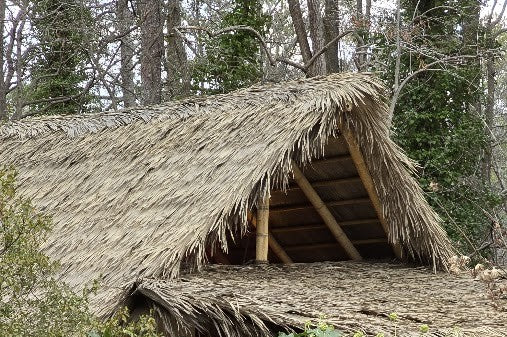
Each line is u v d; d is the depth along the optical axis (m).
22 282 5.46
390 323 5.73
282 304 5.99
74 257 7.67
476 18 18.81
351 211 9.27
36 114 21.12
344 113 8.00
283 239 10.05
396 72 15.19
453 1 18.28
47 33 19.56
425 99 17.38
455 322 6.08
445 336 5.57
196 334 6.97
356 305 6.25
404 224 8.85
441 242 8.93
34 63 21.16
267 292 6.39
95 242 7.75
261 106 8.38
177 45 19.66
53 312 5.40
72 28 19.66
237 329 6.01
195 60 19.19
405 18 18.20
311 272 8.25
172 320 6.41
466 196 16.58
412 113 17.17
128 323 6.51
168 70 20.61
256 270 7.91
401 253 9.30
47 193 9.21
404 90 17.47
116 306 6.43
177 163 8.32
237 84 18.23
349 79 8.03
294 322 5.61
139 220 7.70
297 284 7.20
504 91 25.39
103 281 7.00
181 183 7.91
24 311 5.69
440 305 6.84
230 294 6.03
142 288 6.44
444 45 17.64
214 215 6.99
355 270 8.69
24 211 5.59
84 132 10.17
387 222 8.98
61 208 8.70
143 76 18.72
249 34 18.34
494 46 18.45
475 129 17.20
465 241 14.98
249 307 5.85
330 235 9.75
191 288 6.30
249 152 7.72
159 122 9.34
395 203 8.74
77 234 8.05
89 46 19.52
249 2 18.52
